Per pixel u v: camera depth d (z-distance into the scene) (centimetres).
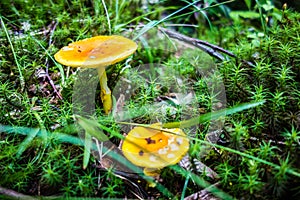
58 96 27
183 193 20
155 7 43
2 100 26
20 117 25
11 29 34
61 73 28
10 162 22
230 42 37
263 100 22
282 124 23
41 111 26
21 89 27
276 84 25
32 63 30
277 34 30
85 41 25
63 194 20
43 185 21
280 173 18
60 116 25
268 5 36
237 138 21
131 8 42
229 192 20
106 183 21
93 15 37
